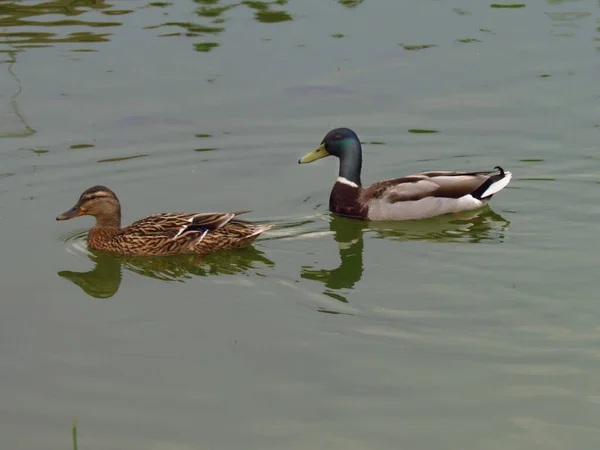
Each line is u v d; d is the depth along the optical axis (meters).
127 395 9.37
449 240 13.48
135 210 14.23
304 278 12.22
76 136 16.34
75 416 9.01
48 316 11.13
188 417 8.96
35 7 21.97
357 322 10.89
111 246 13.23
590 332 10.55
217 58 19.03
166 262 12.96
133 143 16.25
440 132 16.69
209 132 16.59
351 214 14.61
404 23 20.72
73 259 12.95
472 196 14.57
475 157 15.95
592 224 13.74
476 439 8.56
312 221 14.37
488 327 10.73
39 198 14.50
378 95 17.78
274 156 16.03
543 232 13.54
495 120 16.94
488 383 9.52
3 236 13.42
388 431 8.70
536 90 17.89
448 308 11.20
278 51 19.33
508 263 12.49
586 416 8.92
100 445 8.53
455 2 21.95
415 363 9.95
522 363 9.91
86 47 19.59
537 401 9.19
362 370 9.81
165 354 10.19
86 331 10.74
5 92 17.67
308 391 9.41
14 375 9.77
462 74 18.48
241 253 13.22
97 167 15.47
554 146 16.11
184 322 10.95
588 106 17.27
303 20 20.94
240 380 9.62
